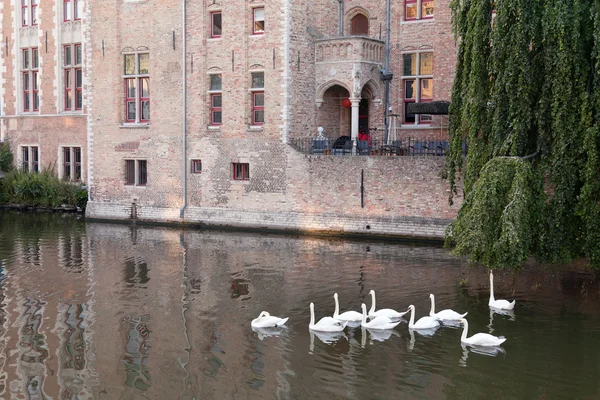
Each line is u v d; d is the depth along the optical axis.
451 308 15.49
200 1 28.80
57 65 36.25
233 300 16.44
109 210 31.58
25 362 12.43
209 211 29.00
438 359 12.37
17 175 35.50
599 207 15.20
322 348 13.01
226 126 28.52
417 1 27.52
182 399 10.88
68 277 18.91
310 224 26.41
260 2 27.50
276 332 13.98
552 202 15.63
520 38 15.77
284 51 26.91
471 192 16.23
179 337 13.72
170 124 29.89
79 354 12.81
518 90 15.89
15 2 37.91
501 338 13.06
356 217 25.33
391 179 24.44
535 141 16.55
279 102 27.12
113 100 31.31
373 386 11.24
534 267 19.45
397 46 28.03
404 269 19.42
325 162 25.89
